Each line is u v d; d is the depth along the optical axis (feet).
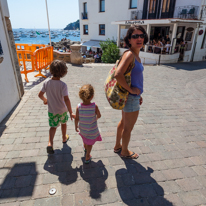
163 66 42.65
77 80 25.29
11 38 15.65
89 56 80.12
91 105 7.86
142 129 12.51
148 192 7.23
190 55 55.42
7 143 10.00
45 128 11.78
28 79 24.66
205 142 11.25
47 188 7.19
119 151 9.76
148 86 24.40
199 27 51.52
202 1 47.70
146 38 6.97
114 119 13.83
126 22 55.52
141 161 9.12
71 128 12.06
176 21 43.70
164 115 15.15
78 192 7.07
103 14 74.43
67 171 8.16
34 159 8.83
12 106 14.69
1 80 12.92
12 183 7.34
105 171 8.29
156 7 55.83
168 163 9.08
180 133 12.22
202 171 8.62
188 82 27.45
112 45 61.87
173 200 6.91
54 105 8.51
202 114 15.78
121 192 7.16
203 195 7.22
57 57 38.27
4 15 14.05
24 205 6.42
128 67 6.75
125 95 7.27
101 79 26.40
